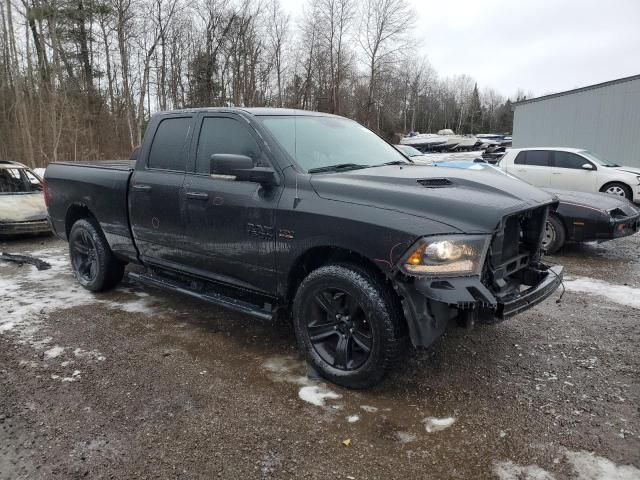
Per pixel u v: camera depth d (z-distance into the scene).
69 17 27.94
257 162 3.64
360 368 3.12
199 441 2.70
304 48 41.72
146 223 4.45
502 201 3.05
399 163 4.13
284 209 3.35
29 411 2.98
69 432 2.78
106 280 5.16
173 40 32.59
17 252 7.38
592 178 11.52
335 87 41.47
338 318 3.26
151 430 2.79
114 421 2.88
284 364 3.62
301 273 3.52
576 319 4.47
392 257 2.84
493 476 2.41
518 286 3.41
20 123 25.41
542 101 21.55
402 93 72.94
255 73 37.09
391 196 3.03
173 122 4.36
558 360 3.64
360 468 2.49
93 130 31.00
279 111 4.05
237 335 4.15
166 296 5.18
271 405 3.05
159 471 2.46
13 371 3.48
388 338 2.97
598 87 19.05
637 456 2.54
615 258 6.96
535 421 2.86
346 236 3.03
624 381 3.32
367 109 44.50
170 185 4.17
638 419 2.87
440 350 3.81
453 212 2.87
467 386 3.27
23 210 8.12
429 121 88.75
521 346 3.89
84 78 30.61
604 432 2.75
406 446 2.66
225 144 3.88
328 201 3.18
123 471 2.46
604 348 3.85
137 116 31.16
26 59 26.44
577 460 2.51
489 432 2.77
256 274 3.64
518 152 12.71
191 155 4.12
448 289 2.73
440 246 2.73
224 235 3.77
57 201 5.53
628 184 11.11
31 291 5.34
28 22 25.59
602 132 19.11
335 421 2.89
